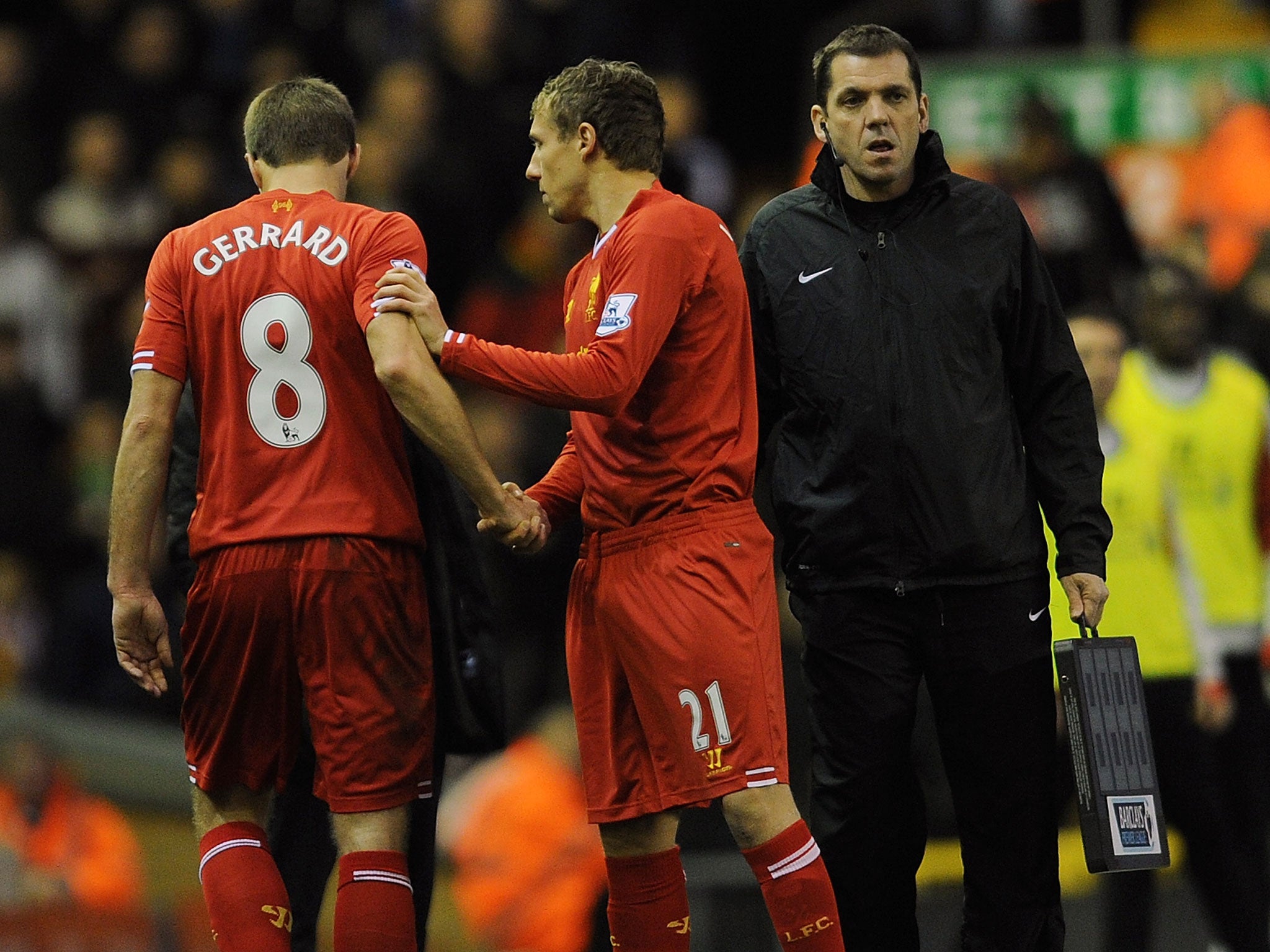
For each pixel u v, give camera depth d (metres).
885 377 16.81
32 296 40.62
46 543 37.66
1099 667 16.77
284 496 16.03
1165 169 33.19
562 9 43.09
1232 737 26.22
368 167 38.59
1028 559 17.00
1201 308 26.92
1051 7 40.69
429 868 17.42
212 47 43.44
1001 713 16.98
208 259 16.27
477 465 15.92
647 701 16.39
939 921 24.88
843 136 16.70
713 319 16.34
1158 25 41.78
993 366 16.95
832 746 17.27
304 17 43.38
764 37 45.56
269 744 16.38
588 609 16.95
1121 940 25.05
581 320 16.58
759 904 23.86
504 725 17.41
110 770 29.00
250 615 16.03
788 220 17.38
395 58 44.22
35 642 36.66
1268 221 33.09
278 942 15.83
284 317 16.05
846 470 16.95
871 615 17.08
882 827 17.23
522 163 41.31
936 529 16.80
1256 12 41.50
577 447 17.00
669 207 16.28
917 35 41.31
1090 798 16.52
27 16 48.19
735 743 16.05
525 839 27.70
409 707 16.20
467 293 39.16
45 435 39.19
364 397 16.12
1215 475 26.58
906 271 16.89
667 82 41.31
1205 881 25.14
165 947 26.59
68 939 25.97
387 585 16.11
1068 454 17.08
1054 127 32.03
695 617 16.09
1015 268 16.98
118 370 38.91
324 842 18.55
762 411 17.75
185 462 18.28
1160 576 24.89
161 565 31.19
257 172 16.95
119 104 43.03
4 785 28.42
